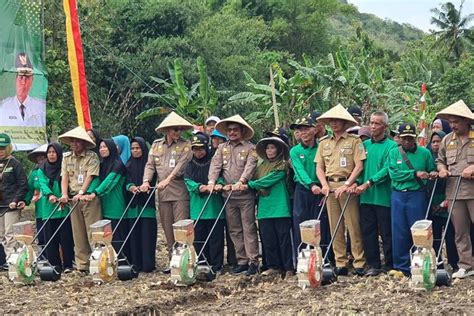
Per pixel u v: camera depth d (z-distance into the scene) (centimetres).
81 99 1509
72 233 1145
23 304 910
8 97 1534
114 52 3025
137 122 3031
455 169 936
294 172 1027
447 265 1011
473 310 781
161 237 1491
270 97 2420
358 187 977
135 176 1124
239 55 3625
